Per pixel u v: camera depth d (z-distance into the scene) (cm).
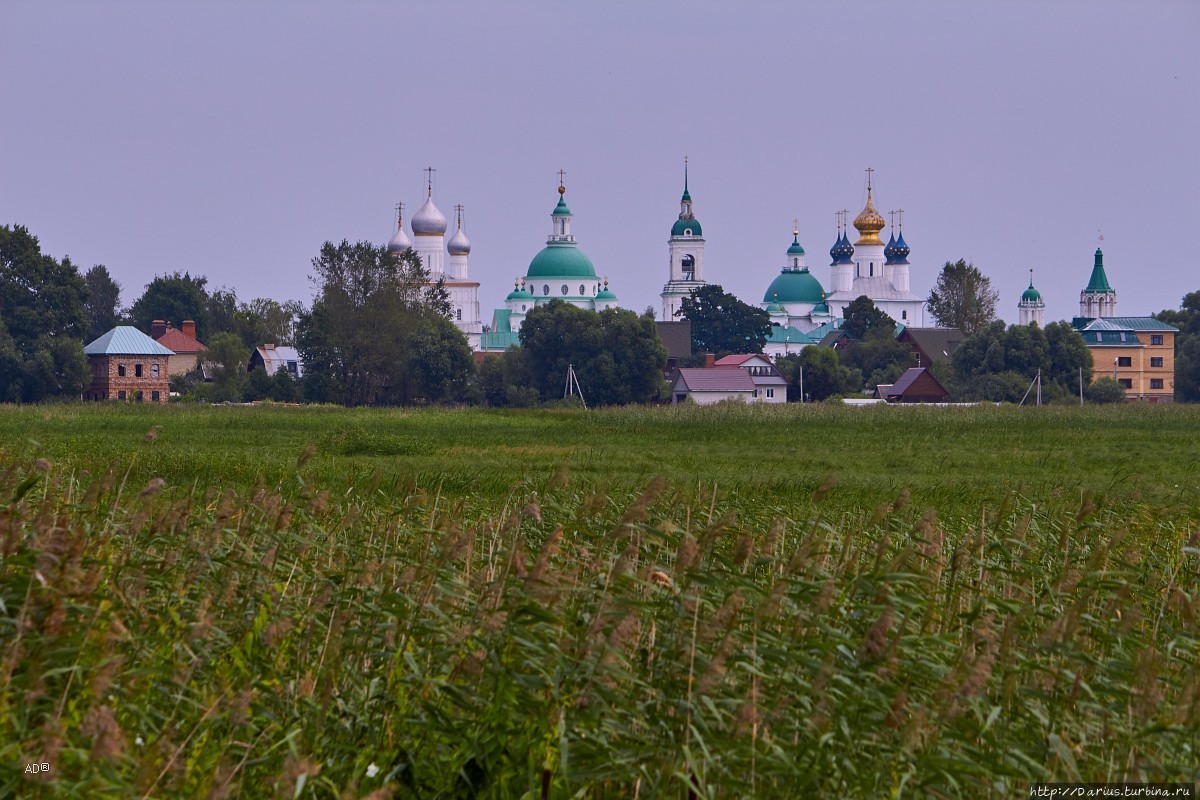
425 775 1841
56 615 1780
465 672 1936
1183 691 1975
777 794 1722
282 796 1562
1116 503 4584
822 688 1783
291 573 2409
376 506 3766
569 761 1755
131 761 1580
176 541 2500
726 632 1855
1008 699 1919
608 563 2280
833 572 2419
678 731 1809
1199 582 2995
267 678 1998
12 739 1652
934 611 2331
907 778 1694
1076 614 1994
